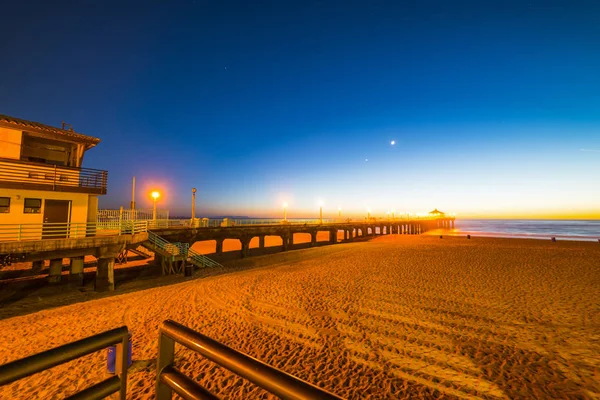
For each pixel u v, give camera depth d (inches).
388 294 466.9
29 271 732.0
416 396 209.8
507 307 390.9
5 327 373.4
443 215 4104.3
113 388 61.8
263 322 358.3
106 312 414.3
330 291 494.6
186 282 642.2
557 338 293.6
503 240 1546.5
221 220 1151.6
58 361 51.1
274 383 41.0
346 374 240.4
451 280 552.4
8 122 548.1
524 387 216.2
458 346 283.7
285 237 1341.0
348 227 1914.4
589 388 212.2
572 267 661.3
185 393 55.5
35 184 544.7
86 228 576.4
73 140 643.5
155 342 299.3
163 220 935.7
